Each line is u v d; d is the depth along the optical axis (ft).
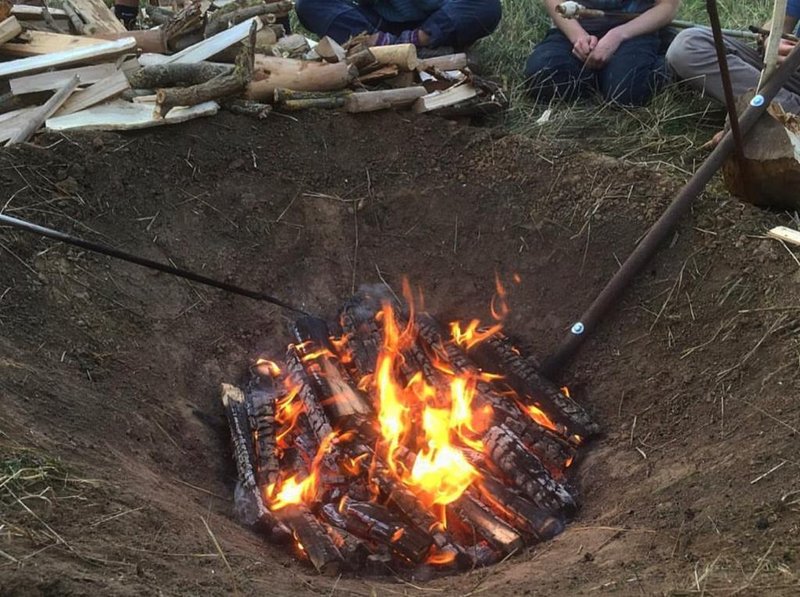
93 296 5.93
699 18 10.12
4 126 6.65
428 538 4.67
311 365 6.08
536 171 7.18
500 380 6.20
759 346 5.42
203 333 6.37
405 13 9.06
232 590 3.82
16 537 3.69
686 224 6.32
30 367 5.04
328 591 4.07
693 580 3.86
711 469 4.77
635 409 5.76
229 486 5.32
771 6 10.22
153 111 7.05
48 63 7.07
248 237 6.99
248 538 4.66
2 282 5.57
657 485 4.89
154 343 6.00
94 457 4.54
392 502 4.97
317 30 9.23
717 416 5.25
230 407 5.76
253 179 7.20
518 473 5.16
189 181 6.97
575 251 6.78
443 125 7.67
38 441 4.39
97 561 3.70
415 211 7.35
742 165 6.21
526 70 8.74
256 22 7.34
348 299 7.05
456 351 6.36
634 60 8.25
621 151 7.66
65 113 6.89
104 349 5.67
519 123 8.18
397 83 8.05
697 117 7.92
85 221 6.32
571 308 6.64
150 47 7.94
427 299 7.07
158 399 5.61
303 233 7.18
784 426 4.78
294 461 5.38
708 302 5.94
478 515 4.87
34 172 6.34
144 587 3.59
